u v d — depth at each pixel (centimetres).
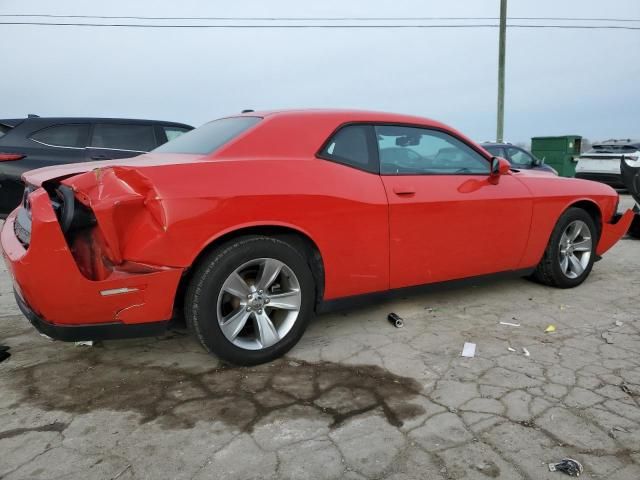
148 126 707
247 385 269
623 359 300
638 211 696
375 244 319
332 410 244
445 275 360
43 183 260
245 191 269
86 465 202
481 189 367
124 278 247
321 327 354
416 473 197
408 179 335
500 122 1800
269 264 284
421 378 276
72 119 658
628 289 448
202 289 266
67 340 253
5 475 196
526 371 284
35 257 236
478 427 228
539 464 202
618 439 218
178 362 298
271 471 199
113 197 239
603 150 1375
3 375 281
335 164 309
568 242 439
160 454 210
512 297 423
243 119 329
